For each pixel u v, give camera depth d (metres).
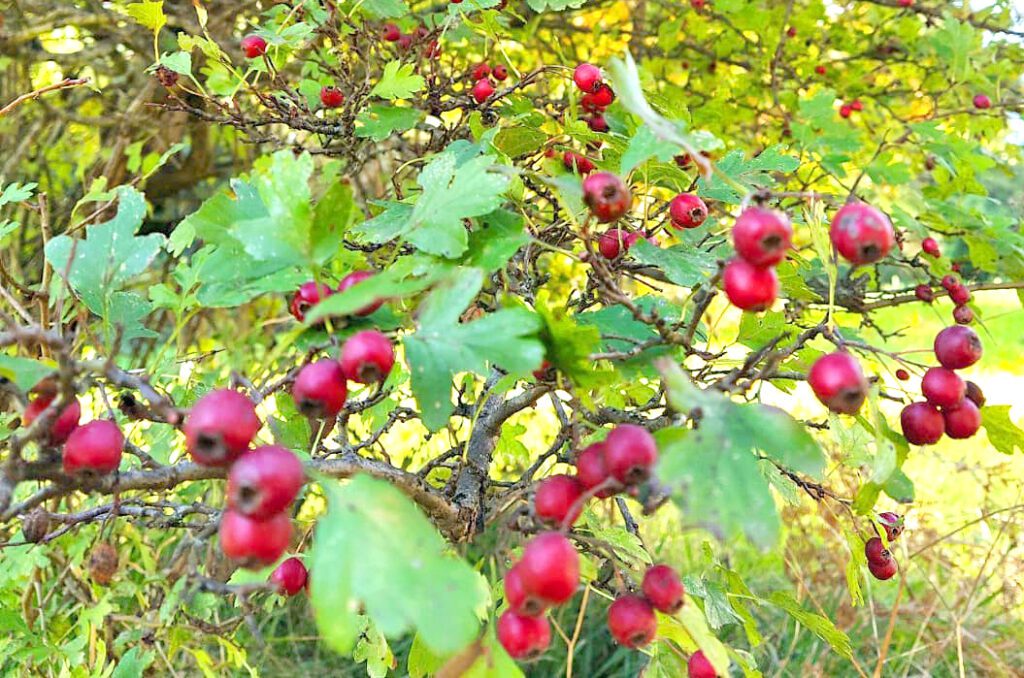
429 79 2.41
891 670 3.65
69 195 4.15
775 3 4.23
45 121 4.05
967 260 3.05
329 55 2.56
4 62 3.84
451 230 1.38
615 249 1.75
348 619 0.96
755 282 1.15
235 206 1.43
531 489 1.47
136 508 1.50
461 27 2.73
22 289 1.89
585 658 3.66
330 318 1.29
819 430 1.92
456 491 1.68
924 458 4.71
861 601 1.83
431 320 1.22
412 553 0.99
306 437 1.80
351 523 1.00
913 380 3.79
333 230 1.28
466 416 1.79
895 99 4.80
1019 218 3.52
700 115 3.72
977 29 3.91
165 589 2.22
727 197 1.87
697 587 1.85
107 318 1.39
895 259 2.78
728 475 1.00
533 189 2.12
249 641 3.54
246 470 1.02
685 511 0.99
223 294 1.39
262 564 1.05
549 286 3.69
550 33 4.02
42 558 2.22
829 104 3.13
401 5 2.29
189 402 1.90
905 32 4.11
